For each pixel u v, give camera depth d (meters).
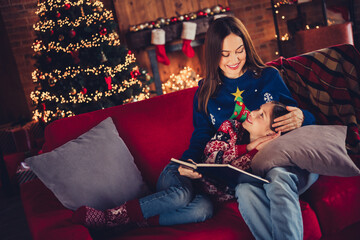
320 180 1.46
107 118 1.74
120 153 1.61
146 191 1.60
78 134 1.71
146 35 4.73
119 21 4.81
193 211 1.36
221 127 1.59
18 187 3.73
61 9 3.40
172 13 4.95
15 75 4.98
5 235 2.75
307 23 5.15
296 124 1.50
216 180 1.50
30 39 4.79
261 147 1.49
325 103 1.81
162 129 1.79
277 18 5.19
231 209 1.41
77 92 3.47
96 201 1.46
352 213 1.38
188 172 1.44
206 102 1.65
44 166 1.47
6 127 4.79
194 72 5.12
